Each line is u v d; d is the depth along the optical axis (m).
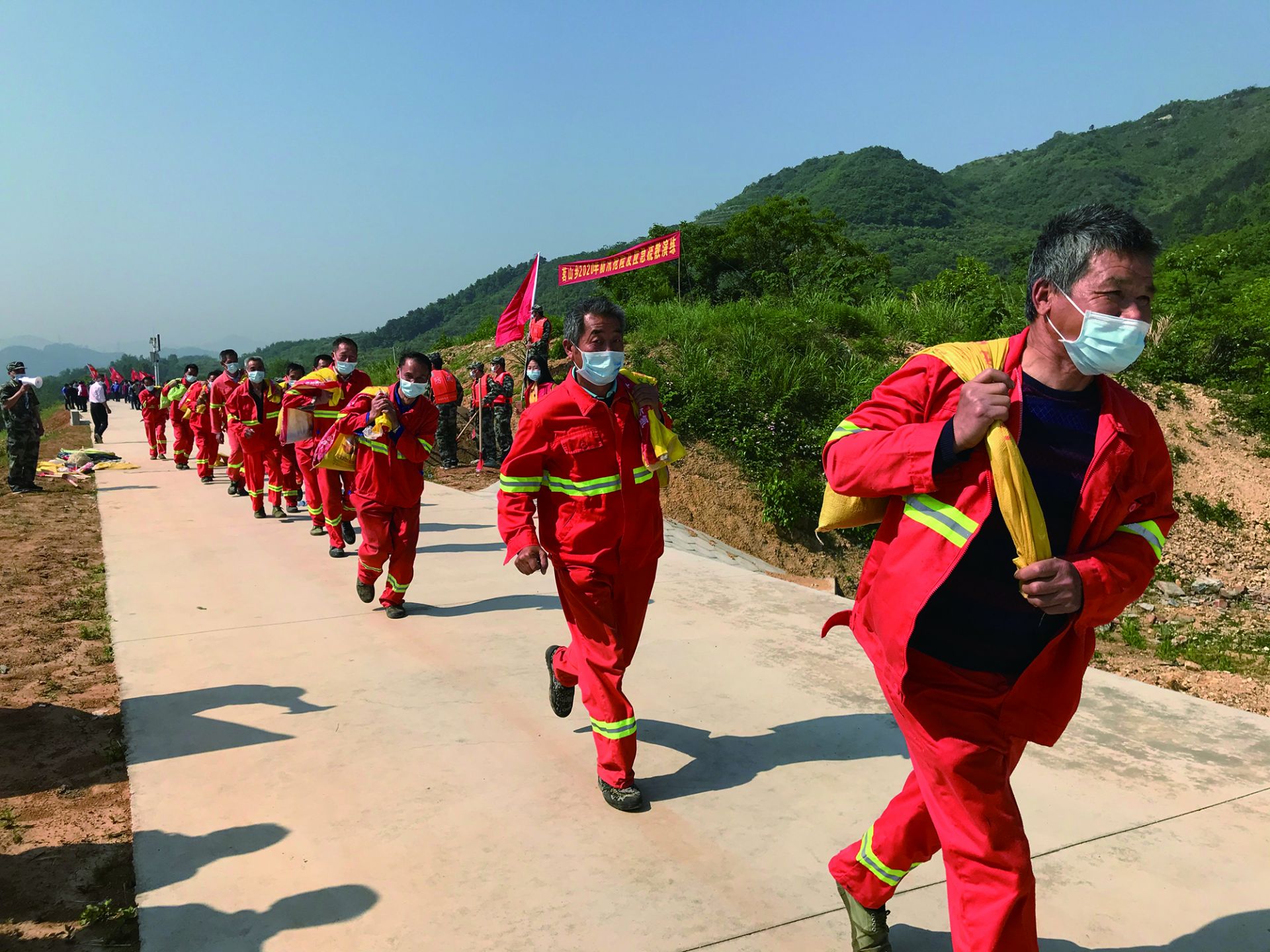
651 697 4.93
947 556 2.04
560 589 3.84
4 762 4.21
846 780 3.98
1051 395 2.06
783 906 3.06
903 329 21.09
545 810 3.73
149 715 4.71
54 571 7.98
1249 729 4.51
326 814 3.70
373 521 6.31
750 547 14.43
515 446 3.74
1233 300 21.86
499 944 2.87
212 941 2.89
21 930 2.97
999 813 2.07
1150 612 12.69
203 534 9.84
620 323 3.62
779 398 16.20
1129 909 3.03
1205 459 17.05
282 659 5.60
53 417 36.97
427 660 5.57
